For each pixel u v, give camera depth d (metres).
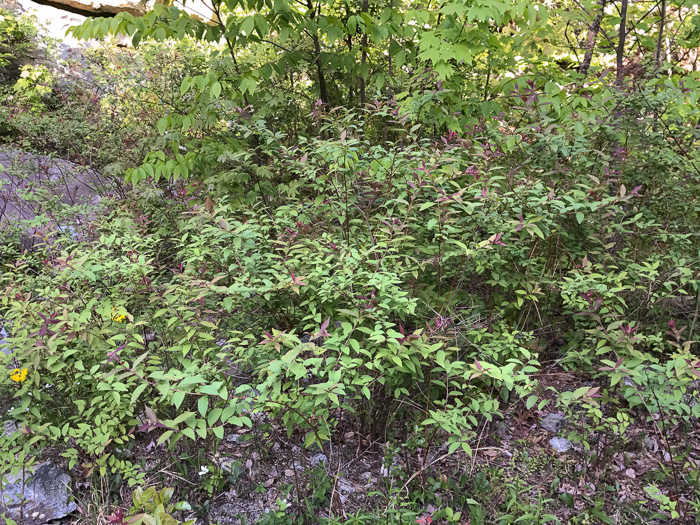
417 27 4.26
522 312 3.35
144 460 2.73
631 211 3.41
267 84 4.52
